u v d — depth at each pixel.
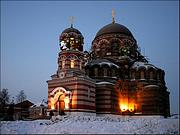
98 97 59.97
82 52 60.00
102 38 76.50
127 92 66.44
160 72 70.81
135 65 70.50
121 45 75.06
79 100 53.84
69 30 60.19
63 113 53.19
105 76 65.19
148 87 65.25
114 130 32.62
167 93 73.44
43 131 32.28
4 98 90.44
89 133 30.73
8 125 36.06
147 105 64.56
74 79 55.09
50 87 58.59
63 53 58.69
